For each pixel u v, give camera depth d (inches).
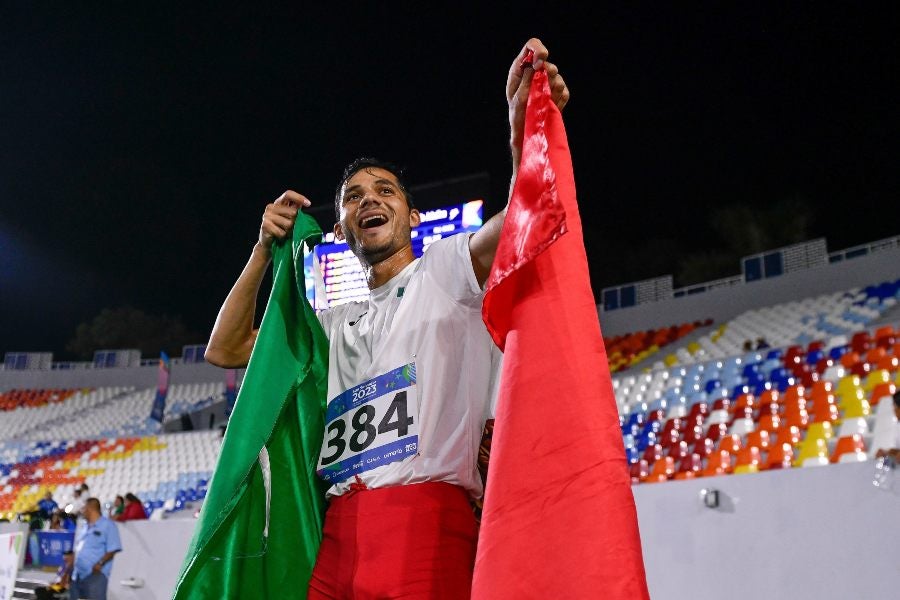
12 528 381.4
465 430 80.0
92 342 1133.7
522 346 68.3
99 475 719.7
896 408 249.6
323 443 86.6
